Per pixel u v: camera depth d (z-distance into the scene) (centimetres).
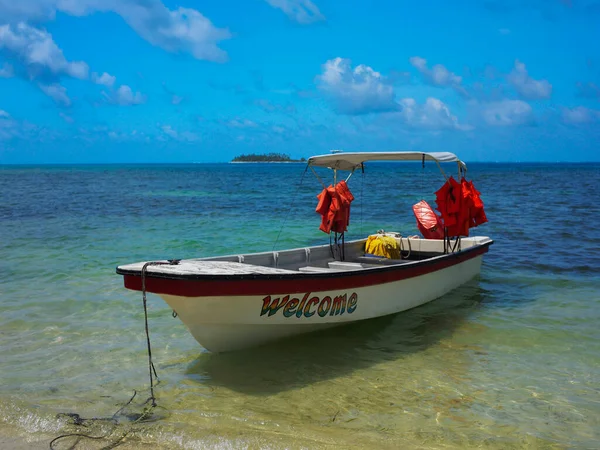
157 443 491
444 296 995
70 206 2888
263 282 629
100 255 1396
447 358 705
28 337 777
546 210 2489
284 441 489
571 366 674
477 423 529
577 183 5128
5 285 1065
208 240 1683
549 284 1105
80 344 750
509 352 726
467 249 1028
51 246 1535
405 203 2970
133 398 586
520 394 595
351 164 1009
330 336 779
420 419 537
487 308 937
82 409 559
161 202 3198
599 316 883
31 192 4131
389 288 823
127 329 813
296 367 676
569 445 489
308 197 3647
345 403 574
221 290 607
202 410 555
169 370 662
